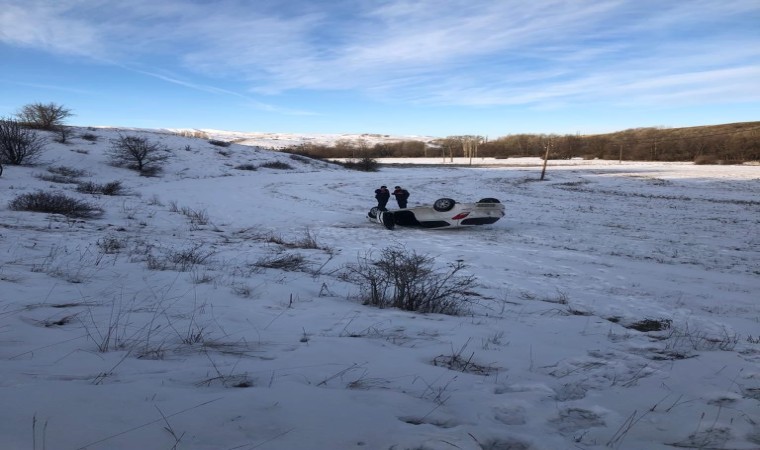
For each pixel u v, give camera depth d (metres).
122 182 34.78
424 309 6.45
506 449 2.62
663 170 52.72
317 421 2.66
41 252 8.09
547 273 9.93
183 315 5.05
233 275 7.46
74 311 4.85
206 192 30.09
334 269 9.35
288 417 2.69
